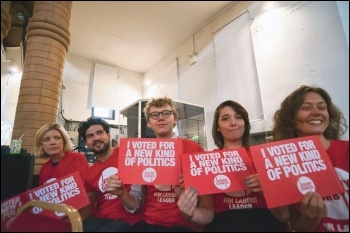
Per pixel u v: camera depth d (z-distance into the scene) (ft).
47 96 4.10
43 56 3.98
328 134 3.18
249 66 6.00
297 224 2.73
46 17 3.89
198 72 7.79
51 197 3.23
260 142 5.76
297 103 3.24
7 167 3.17
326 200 2.60
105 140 4.38
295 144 2.67
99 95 6.16
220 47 6.70
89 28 4.43
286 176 2.53
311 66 4.65
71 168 4.39
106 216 3.87
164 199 3.39
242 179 2.90
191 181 2.86
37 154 4.43
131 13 3.98
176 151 3.18
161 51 5.70
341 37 4.11
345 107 3.82
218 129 4.05
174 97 8.02
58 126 4.56
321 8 4.49
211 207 3.18
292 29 5.10
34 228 2.42
